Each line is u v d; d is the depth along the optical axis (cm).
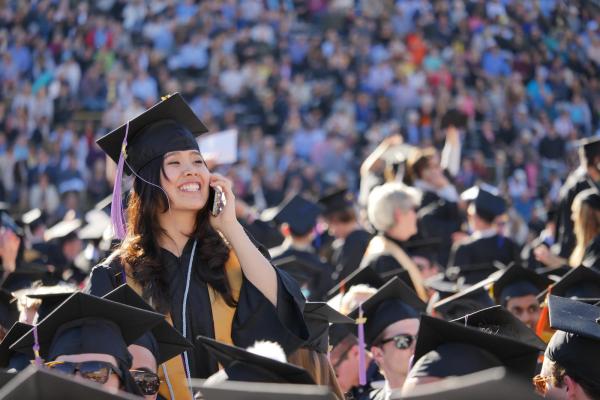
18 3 6309
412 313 1027
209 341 743
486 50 6028
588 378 746
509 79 5862
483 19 6241
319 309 915
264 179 4666
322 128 5453
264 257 896
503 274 1341
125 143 893
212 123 5412
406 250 1645
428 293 1563
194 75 6025
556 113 5738
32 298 973
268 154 4950
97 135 5369
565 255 1809
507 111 5606
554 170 5041
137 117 898
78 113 5625
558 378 762
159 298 862
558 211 1872
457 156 2781
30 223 2681
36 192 4688
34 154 4981
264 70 5903
